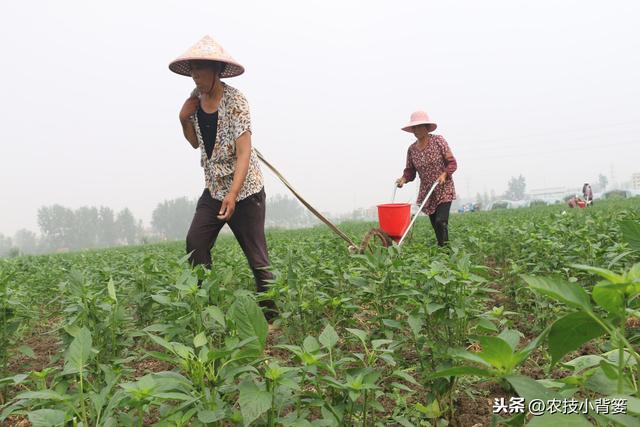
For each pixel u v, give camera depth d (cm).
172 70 527
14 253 2858
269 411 230
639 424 152
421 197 904
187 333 334
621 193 5822
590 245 564
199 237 529
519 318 532
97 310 399
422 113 862
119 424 243
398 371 277
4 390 411
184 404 214
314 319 453
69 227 14925
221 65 521
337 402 275
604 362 173
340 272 559
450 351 308
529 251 660
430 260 527
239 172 509
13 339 530
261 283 539
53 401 249
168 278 481
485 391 358
